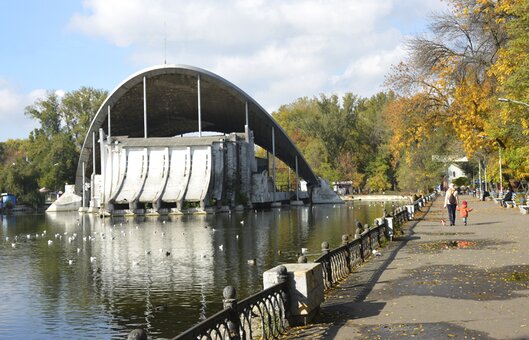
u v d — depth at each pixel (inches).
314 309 387.9
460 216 1499.8
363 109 5290.4
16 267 953.5
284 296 368.8
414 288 491.2
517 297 437.7
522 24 1094.4
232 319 289.4
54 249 1242.0
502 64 1218.0
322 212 2659.9
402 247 822.5
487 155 2340.1
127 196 2925.7
